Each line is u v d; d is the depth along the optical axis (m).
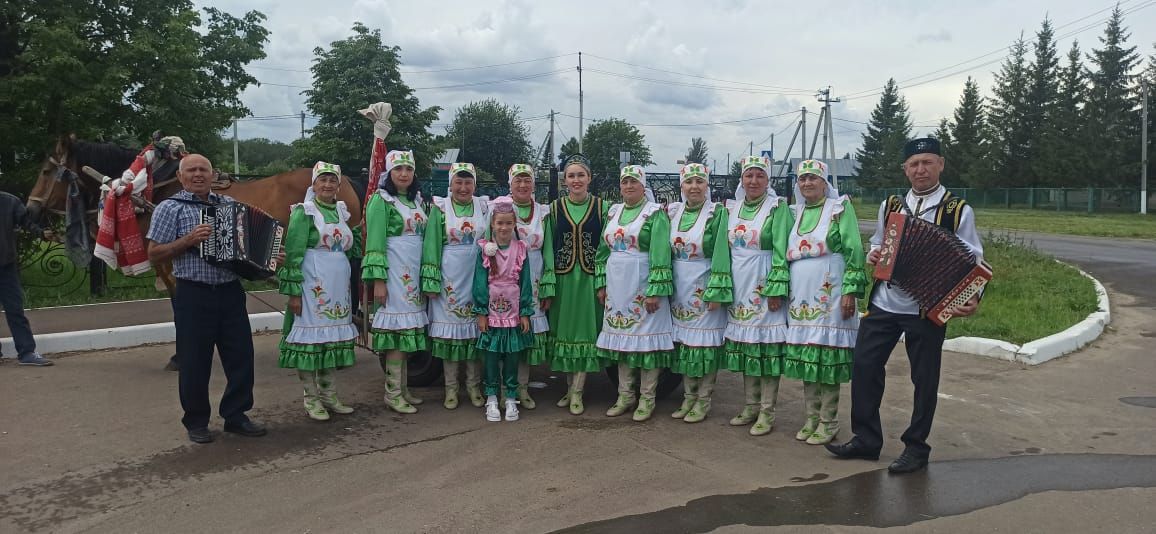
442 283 5.83
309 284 5.50
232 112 17.28
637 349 5.65
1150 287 12.01
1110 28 46.06
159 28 15.85
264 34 18.08
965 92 55.72
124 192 6.09
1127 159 44.97
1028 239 21.66
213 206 5.04
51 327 8.54
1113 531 3.88
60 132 14.05
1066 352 7.83
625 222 5.69
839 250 5.09
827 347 5.07
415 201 5.89
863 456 4.93
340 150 28.95
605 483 4.55
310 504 4.24
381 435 5.43
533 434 5.47
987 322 8.67
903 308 4.68
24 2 13.77
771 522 4.01
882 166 64.44
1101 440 5.27
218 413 5.87
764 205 5.41
